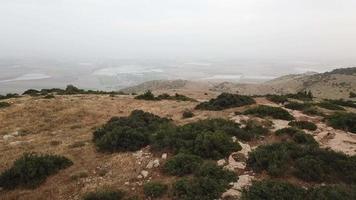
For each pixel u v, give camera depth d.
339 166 12.59
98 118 26.52
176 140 15.73
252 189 11.14
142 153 15.64
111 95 40.97
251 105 27.11
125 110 29.66
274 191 10.95
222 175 12.35
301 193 10.89
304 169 12.35
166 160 14.27
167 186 12.04
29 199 12.36
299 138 16.17
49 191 12.77
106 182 12.98
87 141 18.97
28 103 31.91
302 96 38.94
